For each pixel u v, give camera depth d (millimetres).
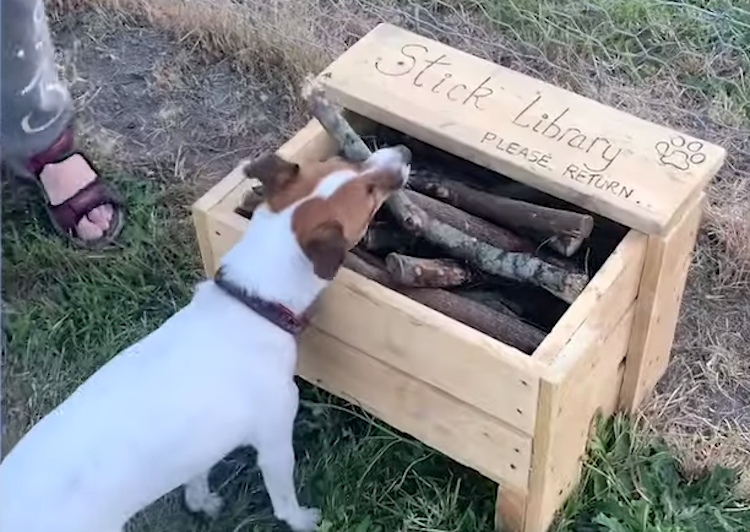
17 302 1533
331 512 1313
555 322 1286
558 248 1259
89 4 1921
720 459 1354
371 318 1184
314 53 1805
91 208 1599
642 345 1292
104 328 1503
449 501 1304
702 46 1827
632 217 1187
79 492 1114
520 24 1855
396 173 1185
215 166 1710
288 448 1246
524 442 1160
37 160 1582
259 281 1172
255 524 1332
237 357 1177
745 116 1740
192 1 1892
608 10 1864
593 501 1305
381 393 1266
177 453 1158
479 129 1271
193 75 1828
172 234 1604
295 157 1283
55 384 1449
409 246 1310
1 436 1283
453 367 1153
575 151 1244
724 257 1550
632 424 1362
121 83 1823
